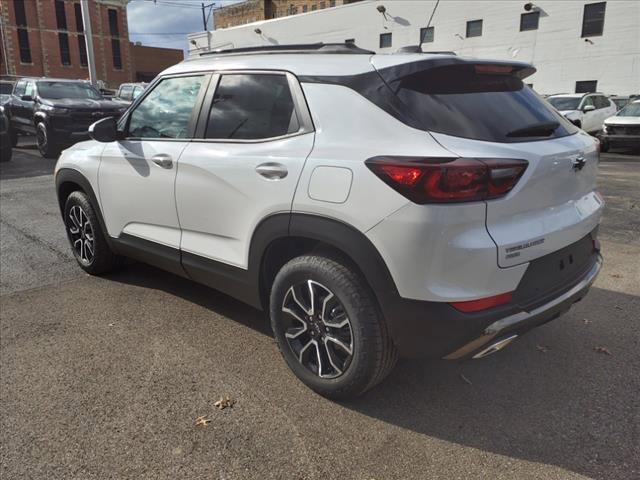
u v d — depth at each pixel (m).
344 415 2.66
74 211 4.59
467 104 2.51
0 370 3.10
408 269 2.27
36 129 12.95
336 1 53.16
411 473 2.27
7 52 51.25
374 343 2.49
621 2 24.31
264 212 2.78
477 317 2.26
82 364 3.16
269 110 2.92
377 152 2.37
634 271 4.66
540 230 2.44
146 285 4.45
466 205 2.19
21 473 2.28
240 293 3.18
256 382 2.96
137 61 61.84
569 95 16.55
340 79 2.64
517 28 27.36
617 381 2.94
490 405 2.74
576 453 2.37
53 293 4.28
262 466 2.31
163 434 2.52
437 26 29.84
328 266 2.56
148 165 3.58
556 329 3.59
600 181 9.28
